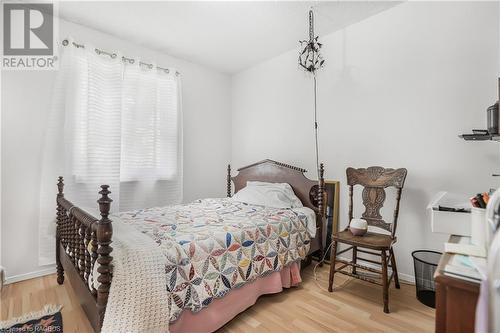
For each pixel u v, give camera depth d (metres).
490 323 0.47
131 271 1.20
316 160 2.91
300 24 2.57
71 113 2.39
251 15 2.41
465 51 1.97
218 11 2.34
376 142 2.44
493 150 1.85
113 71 2.63
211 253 1.55
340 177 2.71
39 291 2.06
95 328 1.27
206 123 3.67
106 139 2.59
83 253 1.48
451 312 0.70
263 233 1.92
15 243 2.23
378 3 2.26
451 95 2.03
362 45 2.53
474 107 1.93
